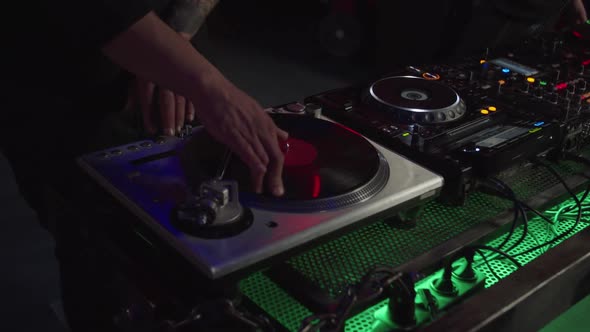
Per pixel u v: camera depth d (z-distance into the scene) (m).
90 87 1.19
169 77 0.90
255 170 0.87
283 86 4.00
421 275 0.90
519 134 1.16
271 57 4.49
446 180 1.06
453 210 1.11
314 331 0.73
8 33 1.07
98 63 1.15
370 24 4.43
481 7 2.83
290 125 1.08
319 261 0.94
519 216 1.10
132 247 0.90
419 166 1.04
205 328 0.76
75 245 1.05
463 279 0.98
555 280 0.91
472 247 0.98
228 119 0.89
